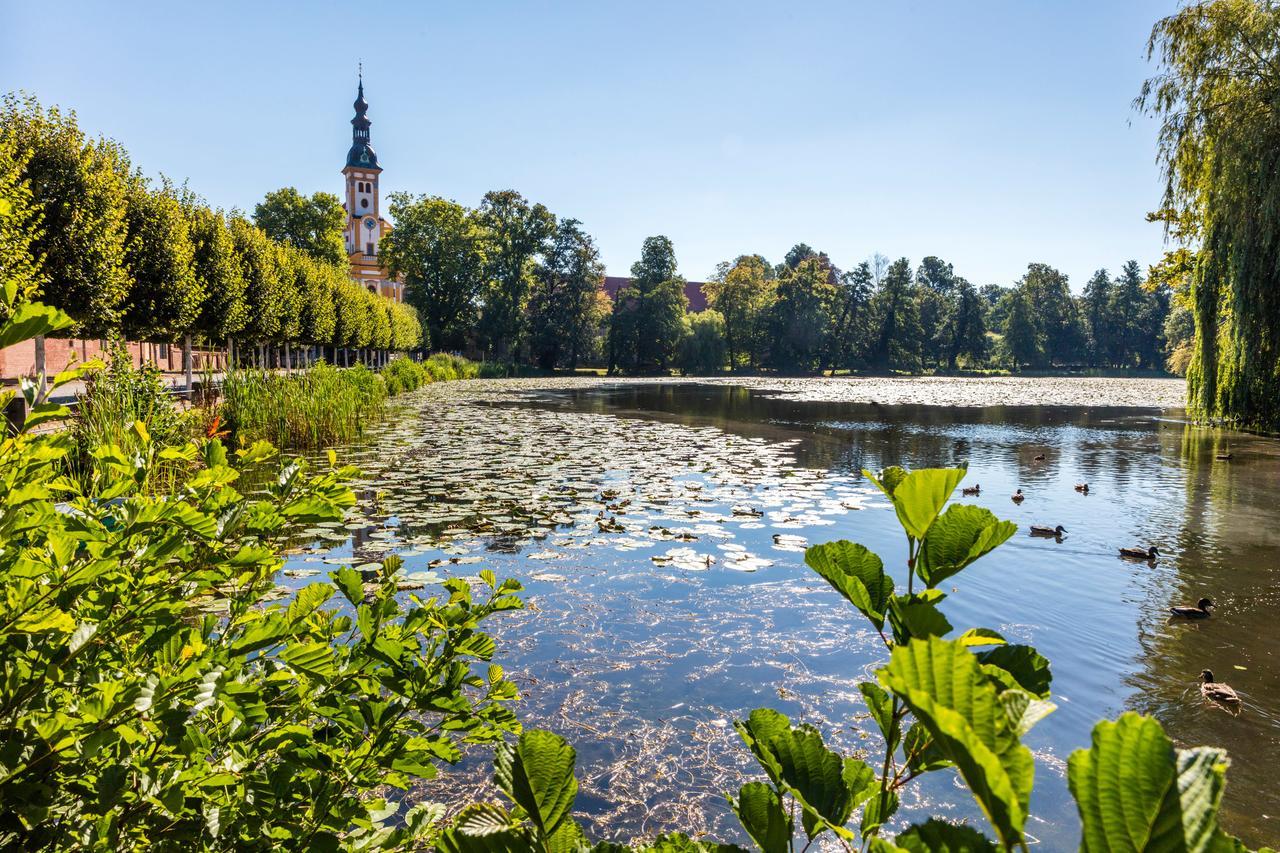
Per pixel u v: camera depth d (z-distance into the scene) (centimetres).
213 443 154
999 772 37
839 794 90
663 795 348
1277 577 695
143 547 141
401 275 6619
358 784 156
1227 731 407
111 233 1442
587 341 6706
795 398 3612
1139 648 525
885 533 848
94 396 838
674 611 587
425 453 1450
